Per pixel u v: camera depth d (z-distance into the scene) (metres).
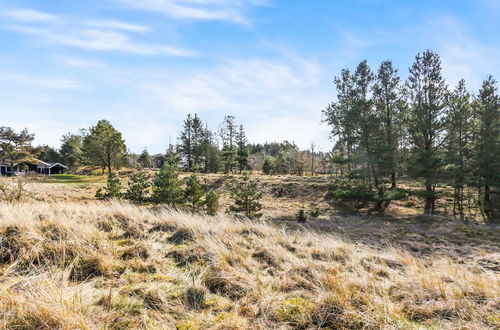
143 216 6.06
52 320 2.20
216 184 30.66
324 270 3.80
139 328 2.30
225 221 6.34
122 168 48.22
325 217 18.97
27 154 35.34
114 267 3.45
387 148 21.22
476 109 20.25
